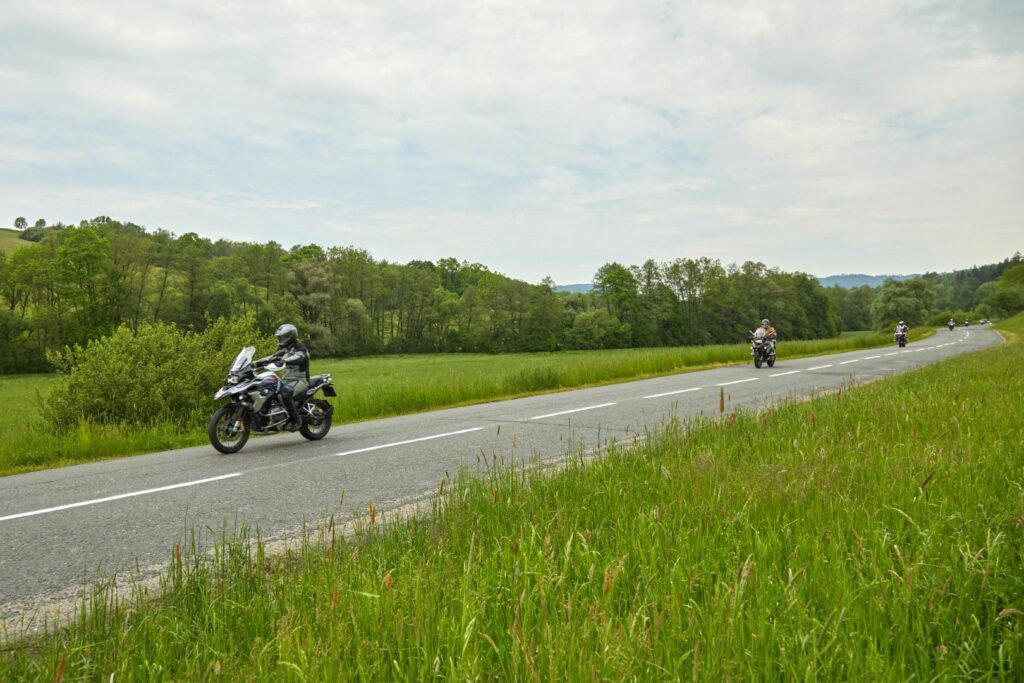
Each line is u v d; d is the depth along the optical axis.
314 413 10.34
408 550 3.74
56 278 68.25
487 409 14.00
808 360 28.86
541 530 3.87
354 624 2.62
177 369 13.23
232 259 86.12
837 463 5.14
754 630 2.45
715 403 13.58
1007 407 7.92
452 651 2.45
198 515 5.90
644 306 113.56
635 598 2.82
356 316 93.31
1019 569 3.00
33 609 3.89
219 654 2.55
